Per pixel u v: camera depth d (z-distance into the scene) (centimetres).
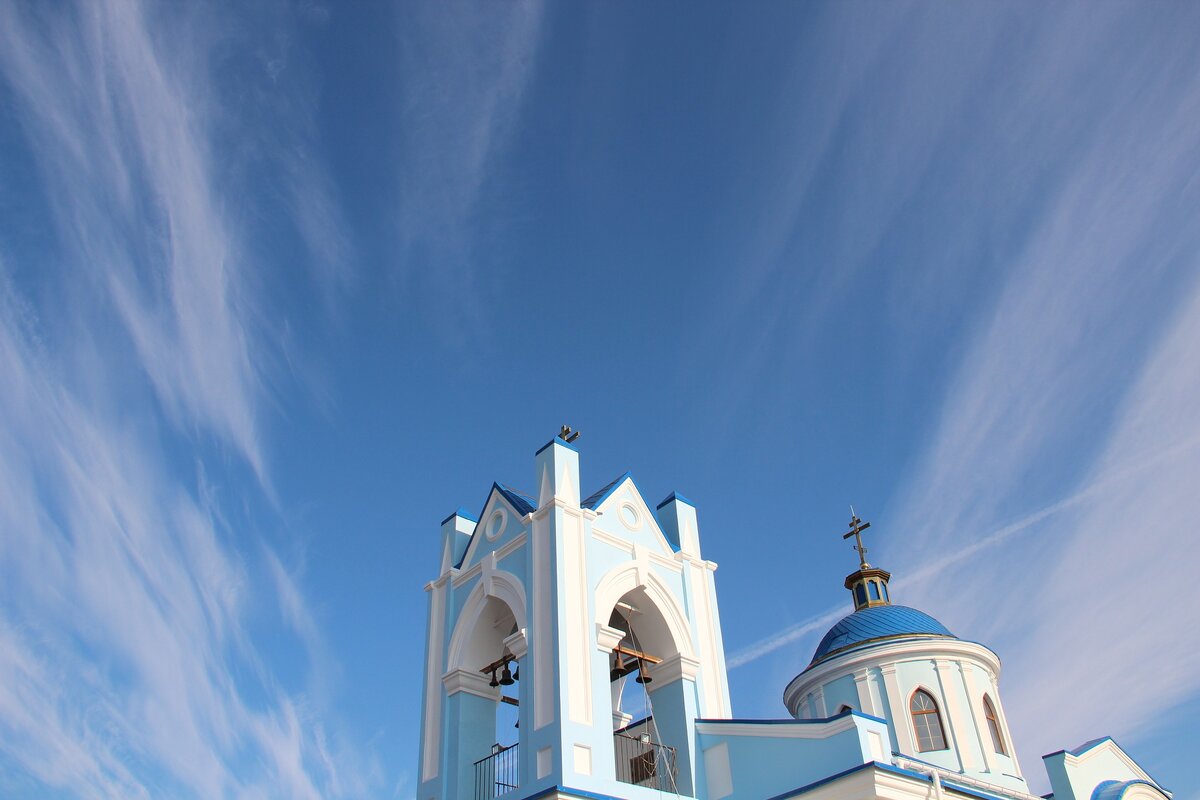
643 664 2066
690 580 2195
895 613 3192
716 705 2034
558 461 2078
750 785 1794
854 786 1562
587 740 1752
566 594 1895
